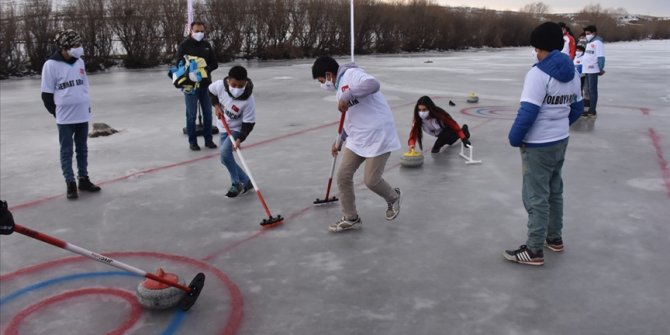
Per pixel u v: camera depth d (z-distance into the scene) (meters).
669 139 7.32
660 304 3.03
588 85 9.09
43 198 5.21
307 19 28.20
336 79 3.95
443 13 37.44
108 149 7.30
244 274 3.52
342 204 4.16
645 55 31.02
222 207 4.86
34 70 19.36
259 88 14.34
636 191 5.05
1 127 9.16
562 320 2.88
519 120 3.28
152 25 22.03
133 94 13.36
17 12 18.94
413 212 4.61
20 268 3.66
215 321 2.95
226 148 4.99
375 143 3.92
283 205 4.88
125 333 2.84
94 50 20.89
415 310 3.02
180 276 3.50
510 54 33.56
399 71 19.39
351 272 3.51
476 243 3.93
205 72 6.91
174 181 5.72
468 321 2.89
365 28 31.45
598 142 7.18
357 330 2.83
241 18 25.34
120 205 4.96
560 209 3.66
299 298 3.18
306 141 7.66
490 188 5.24
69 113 5.04
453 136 6.56
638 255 3.67
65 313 3.06
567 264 3.55
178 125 9.12
